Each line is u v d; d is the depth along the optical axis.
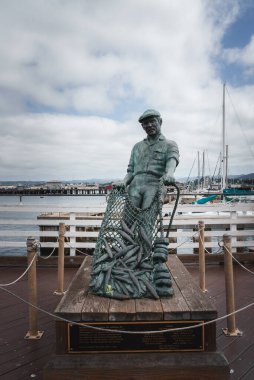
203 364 2.90
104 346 2.97
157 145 4.38
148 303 3.20
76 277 4.17
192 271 6.77
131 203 4.11
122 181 4.40
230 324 3.87
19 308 4.74
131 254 3.77
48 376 2.89
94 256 3.93
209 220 7.44
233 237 7.57
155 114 4.31
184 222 7.50
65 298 3.38
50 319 4.35
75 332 2.96
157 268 3.56
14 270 6.95
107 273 3.55
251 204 7.45
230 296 3.90
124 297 3.30
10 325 4.18
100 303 3.21
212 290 5.52
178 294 3.49
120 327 2.98
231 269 3.92
